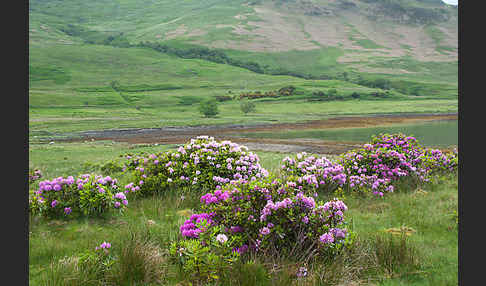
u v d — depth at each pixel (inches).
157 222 292.5
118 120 2834.6
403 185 444.5
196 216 239.1
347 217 307.3
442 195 381.1
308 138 1630.2
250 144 1360.7
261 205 231.5
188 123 2600.9
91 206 299.1
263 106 4197.8
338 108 3919.8
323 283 183.8
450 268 206.2
